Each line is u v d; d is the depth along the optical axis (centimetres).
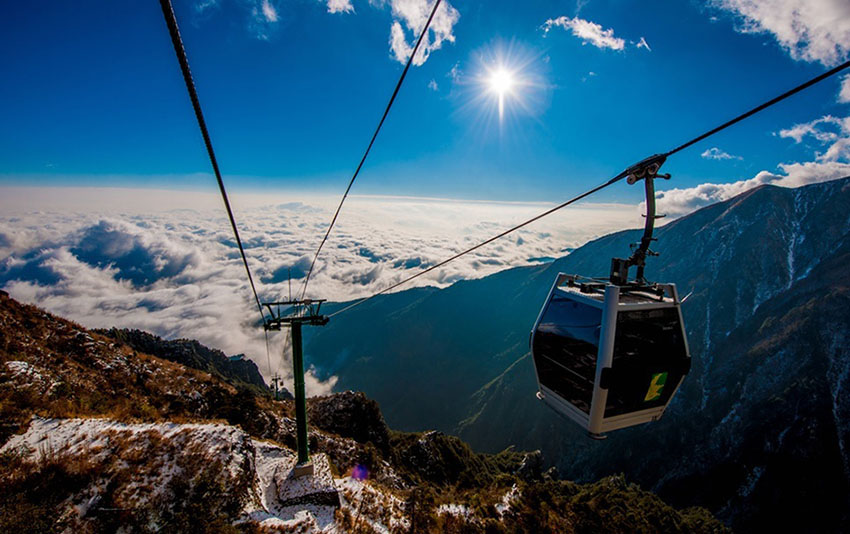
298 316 1862
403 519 2144
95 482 1362
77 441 1533
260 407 3812
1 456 1350
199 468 1584
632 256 753
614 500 6669
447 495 3105
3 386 1767
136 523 1288
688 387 17038
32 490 1246
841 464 11619
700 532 6969
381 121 870
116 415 1803
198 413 3025
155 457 1560
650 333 725
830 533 10656
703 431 14925
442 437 7769
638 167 685
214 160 590
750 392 15100
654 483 14162
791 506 11575
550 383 863
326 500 1831
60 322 3084
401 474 4375
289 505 1764
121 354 3219
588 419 741
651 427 15938
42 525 1145
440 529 2200
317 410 6084
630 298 741
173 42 403
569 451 16525
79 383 2273
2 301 2853
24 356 2259
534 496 3797
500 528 2511
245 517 1505
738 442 13775
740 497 12438
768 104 479
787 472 12219
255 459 1888
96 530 1216
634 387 716
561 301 854
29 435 1523
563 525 3422
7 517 1136
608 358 692
